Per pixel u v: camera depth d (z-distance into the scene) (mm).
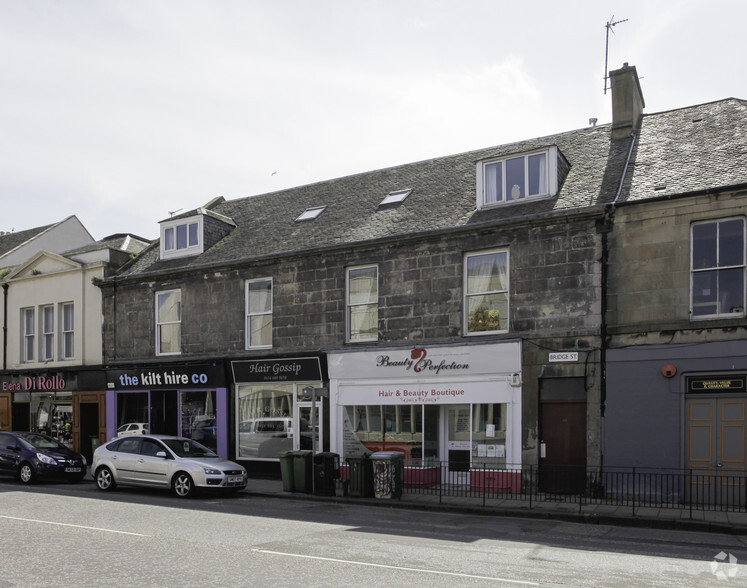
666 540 10531
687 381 14062
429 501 14445
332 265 18938
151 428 22047
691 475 12555
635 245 14703
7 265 28734
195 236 22594
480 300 16719
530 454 15383
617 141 18125
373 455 15156
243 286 20625
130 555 8633
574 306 15211
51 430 24859
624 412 14438
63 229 31688
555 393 15414
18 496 15008
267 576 7555
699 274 14133
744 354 13344
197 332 21406
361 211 20516
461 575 7688
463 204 18234
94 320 24000
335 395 18391
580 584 7355
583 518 12516
